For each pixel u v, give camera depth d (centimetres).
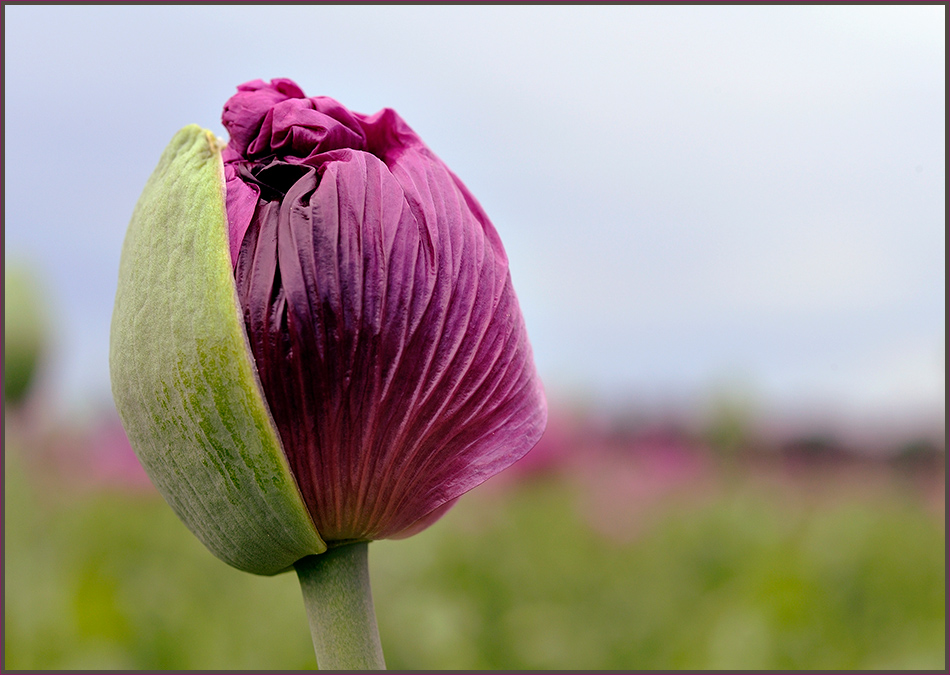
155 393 13
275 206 13
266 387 13
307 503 13
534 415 14
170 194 13
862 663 31
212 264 13
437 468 13
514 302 14
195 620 32
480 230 14
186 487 13
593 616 42
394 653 29
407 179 14
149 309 13
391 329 13
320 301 13
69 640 29
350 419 13
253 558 13
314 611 14
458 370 13
